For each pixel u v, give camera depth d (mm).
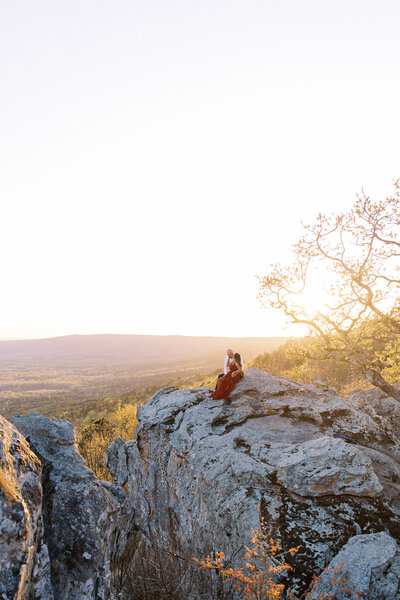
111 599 4184
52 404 113438
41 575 3420
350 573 4992
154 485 9125
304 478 6547
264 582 4891
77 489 4406
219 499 6965
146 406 10945
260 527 6008
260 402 10133
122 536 5160
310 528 6086
